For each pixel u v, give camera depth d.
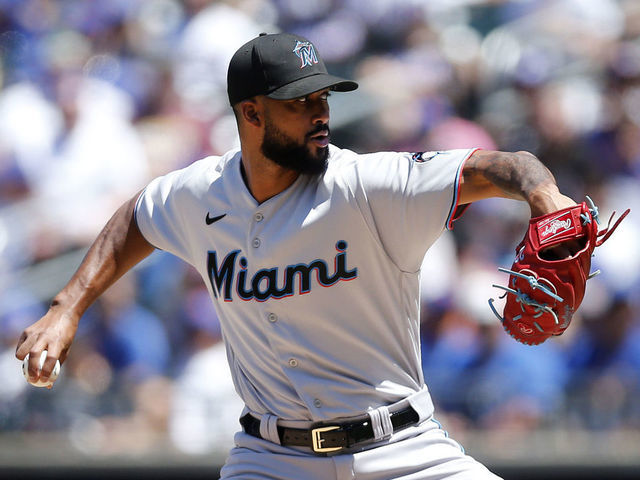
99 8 30.88
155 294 24.42
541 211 8.87
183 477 21.38
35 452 21.73
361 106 28.53
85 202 26.44
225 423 22.70
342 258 10.18
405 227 9.99
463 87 29.17
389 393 10.48
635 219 26.83
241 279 10.61
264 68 10.20
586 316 24.45
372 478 10.44
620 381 22.95
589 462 21.31
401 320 10.52
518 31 30.03
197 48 29.73
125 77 29.16
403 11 30.55
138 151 27.55
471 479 10.49
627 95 28.56
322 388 10.38
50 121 27.47
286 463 10.62
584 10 30.17
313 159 10.18
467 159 9.73
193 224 11.09
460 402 22.92
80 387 23.08
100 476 21.45
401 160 10.09
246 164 10.65
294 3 31.45
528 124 28.11
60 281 25.42
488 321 24.20
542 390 22.86
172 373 23.67
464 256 25.36
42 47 30.00
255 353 10.76
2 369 23.45
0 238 25.78
